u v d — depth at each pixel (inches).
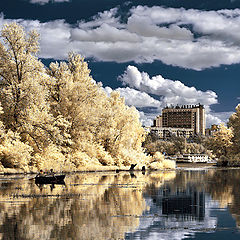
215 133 5216.5
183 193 1306.6
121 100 4111.7
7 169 2234.3
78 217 797.2
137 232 663.1
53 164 2551.7
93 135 3344.0
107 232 657.6
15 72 2490.2
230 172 3093.0
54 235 629.0
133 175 2491.4
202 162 7249.0
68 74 3073.3
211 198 1162.6
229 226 724.0
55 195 1189.1
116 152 3555.6
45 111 2518.5
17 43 2460.6
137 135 4067.4
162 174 2689.5
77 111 2972.4
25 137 2522.1
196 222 762.8
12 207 932.0
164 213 869.2
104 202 1037.2
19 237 613.6
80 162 2918.3
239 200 1115.9
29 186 1505.9
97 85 3371.1
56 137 2544.3
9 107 2416.3
